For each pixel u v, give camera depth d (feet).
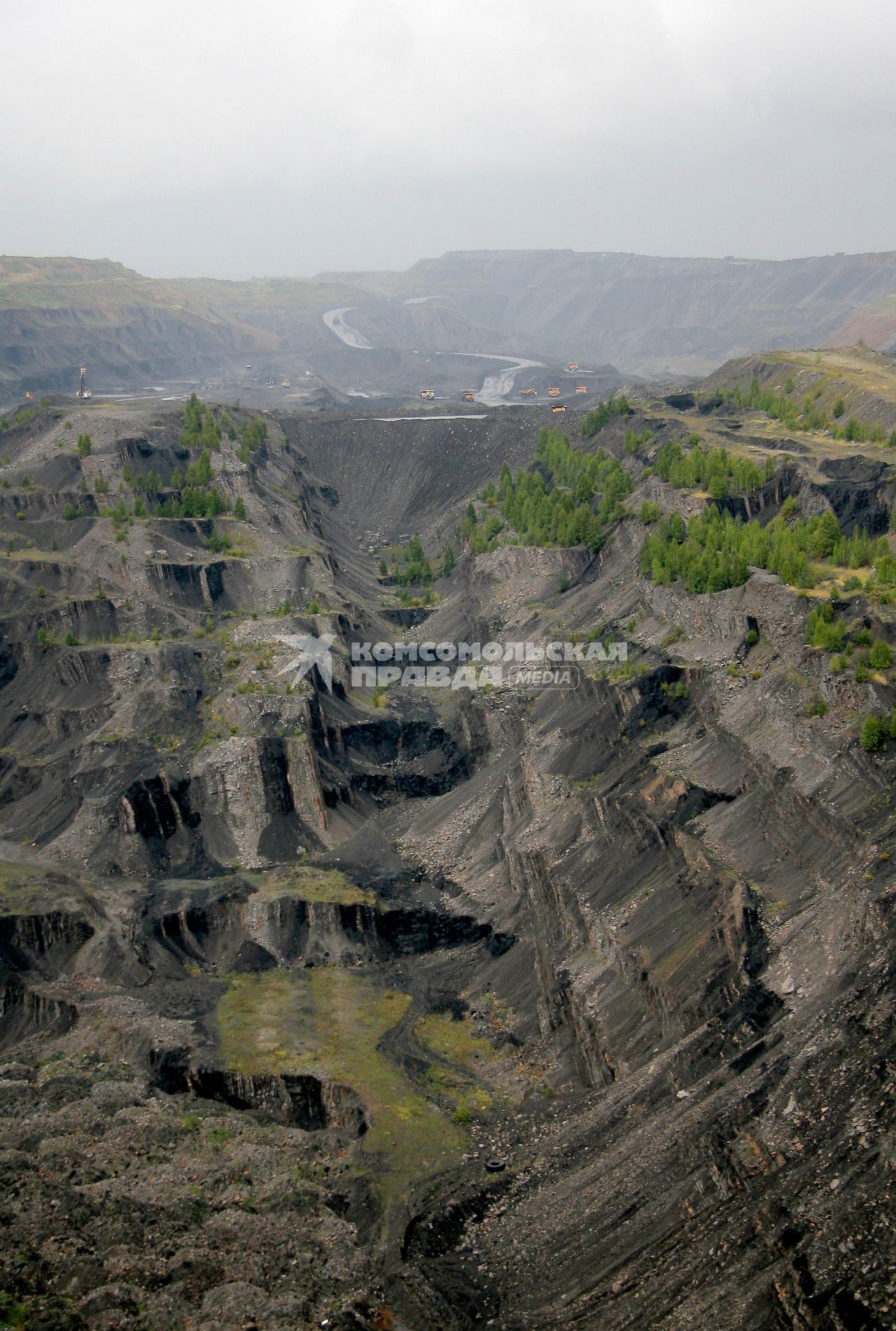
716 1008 337.31
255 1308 269.64
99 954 436.76
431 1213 309.01
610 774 470.39
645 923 384.68
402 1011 411.54
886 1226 241.76
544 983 404.98
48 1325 255.29
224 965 447.01
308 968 442.91
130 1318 262.06
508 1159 328.49
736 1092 295.89
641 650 533.14
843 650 431.02
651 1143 301.43
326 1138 345.10
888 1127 259.80
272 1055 376.48
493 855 492.13
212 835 520.01
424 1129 344.90
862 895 329.31
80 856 502.79
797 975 326.24
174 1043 378.53
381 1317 280.92
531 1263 286.66
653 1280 265.13
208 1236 292.20
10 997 418.31
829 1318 232.53
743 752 427.74
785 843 381.81
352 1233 304.71
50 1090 350.64
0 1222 282.36
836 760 388.37
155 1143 327.47
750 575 513.86
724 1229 265.13
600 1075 352.28
